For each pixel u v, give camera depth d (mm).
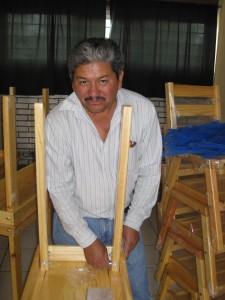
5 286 1738
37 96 3562
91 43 799
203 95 1837
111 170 987
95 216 1096
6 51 3367
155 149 1050
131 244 1029
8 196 1223
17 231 1285
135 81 3574
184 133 1455
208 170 1179
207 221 1236
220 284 1265
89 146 955
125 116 702
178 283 1489
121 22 3461
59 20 3387
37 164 750
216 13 3523
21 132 3627
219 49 3502
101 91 818
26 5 3326
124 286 757
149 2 3449
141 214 1062
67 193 963
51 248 856
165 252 1584
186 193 1402
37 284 761
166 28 3514
